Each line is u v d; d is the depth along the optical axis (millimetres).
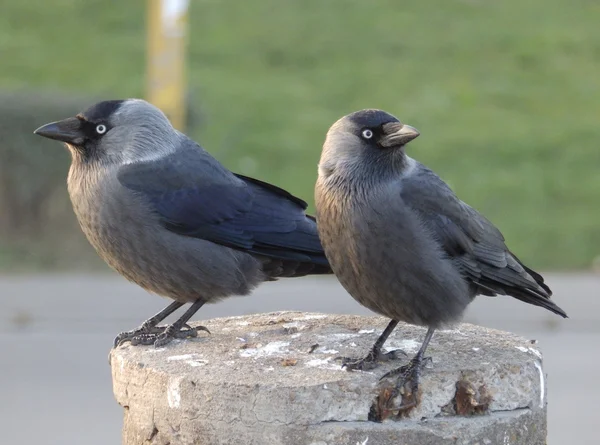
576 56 31172
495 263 7320
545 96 28438
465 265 7215
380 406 6090
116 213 8031
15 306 15453
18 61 29969
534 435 6445
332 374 6230
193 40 31562
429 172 7344
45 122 18719
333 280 17266
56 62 29953
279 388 5969
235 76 29219
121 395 6652
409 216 6988
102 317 15109
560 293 16469
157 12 19125
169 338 7293
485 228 7402
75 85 28016
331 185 7129
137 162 8195
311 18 33312
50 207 18891
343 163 7098
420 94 28266
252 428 6012
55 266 18250
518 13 34281
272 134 25312
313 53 30797
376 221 6945
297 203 8500
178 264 8102
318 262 8297
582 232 20391
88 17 33562
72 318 14984
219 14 33531
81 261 18500
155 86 19172
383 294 7062
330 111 27016
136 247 8070
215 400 6059
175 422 6230
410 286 7004
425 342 6621
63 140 8148
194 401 6125
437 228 7098
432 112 26969
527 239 20141
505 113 27219
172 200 8117
